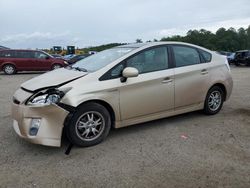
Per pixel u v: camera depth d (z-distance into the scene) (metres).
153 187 3.28
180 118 5.85
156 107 5.04
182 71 5.32
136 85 4.72
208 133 5.00
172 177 3.49
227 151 4.23
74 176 3.54
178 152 4.21
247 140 4.67
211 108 6.00
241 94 8.59
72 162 3.92
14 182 3.41
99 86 4.40
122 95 4.61
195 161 3.90
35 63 18.47
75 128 4.27
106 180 3.44
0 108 6.98
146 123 5.54
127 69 4.51
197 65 5.62
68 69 5.14
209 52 6.02
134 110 4.78
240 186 3.29
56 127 4.10
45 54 18.84
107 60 4.91
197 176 3.50
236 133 5.00
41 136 4.02
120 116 4.66
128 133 5.01
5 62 17.88
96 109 4.40
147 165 3.81
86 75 4.45
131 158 4.02
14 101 4.43
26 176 3.55
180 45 5.54
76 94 4.20
